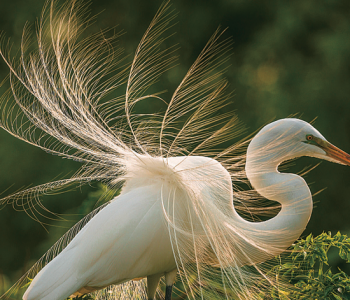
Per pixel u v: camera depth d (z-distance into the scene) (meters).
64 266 6.53
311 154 6.67
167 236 6.56
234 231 6.62
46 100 6.72
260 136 6.66
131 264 6.55
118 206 6.57
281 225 6.64
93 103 6.75
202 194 6.61
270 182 6.66
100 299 6.79
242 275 6.66
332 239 6.68
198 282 6.62
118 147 6.69
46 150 6.73
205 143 6.67
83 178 6.75
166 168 6.60
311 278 6.67
